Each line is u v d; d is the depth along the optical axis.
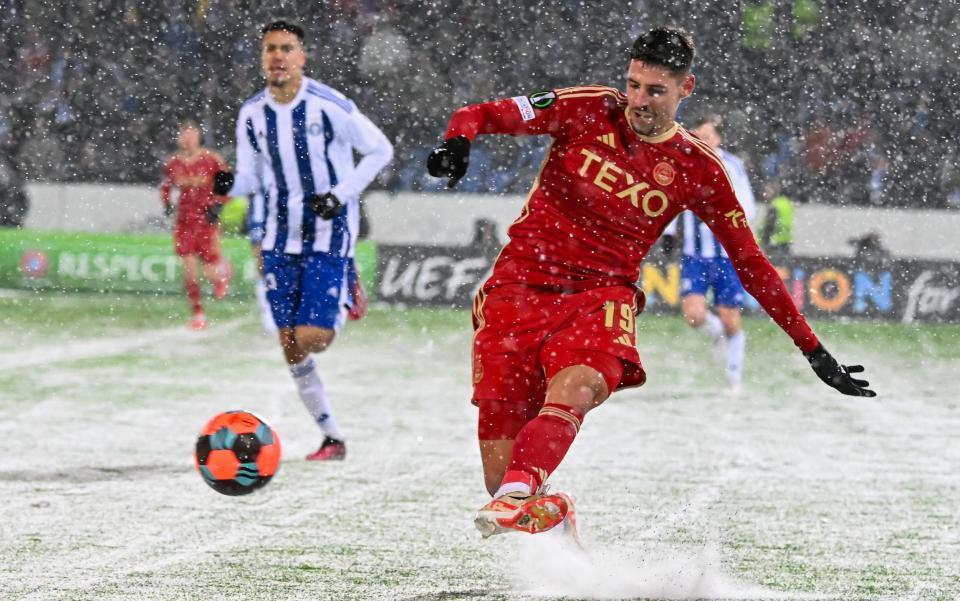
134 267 61.78
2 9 63.84
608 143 12.89
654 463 22.88
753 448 25.11
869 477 21.77
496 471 13.27
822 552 15.27
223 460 14.91
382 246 60.97
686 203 13.09
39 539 15.03
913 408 32.56
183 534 15.59
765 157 62.84
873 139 62.75
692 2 63.56
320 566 13.84
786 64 63.19
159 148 65.06
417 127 64.44
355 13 64.56
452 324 53.59
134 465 21.12
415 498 18.72
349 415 29.06
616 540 15.81
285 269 22.47
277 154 22.42
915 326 57.75
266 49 22.36
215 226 50.12
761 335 52.41
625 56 64.62
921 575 14.01
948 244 61.78
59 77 64.44
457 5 64.50
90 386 32.72
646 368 40.19
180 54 65.12
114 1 64.25
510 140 62.97
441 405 31.03
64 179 64.81
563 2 64.31
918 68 62.53
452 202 63.09
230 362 39.03
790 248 59.44
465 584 13.10
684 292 34.66
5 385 32.53
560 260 12.98
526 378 13.02
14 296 59.00
